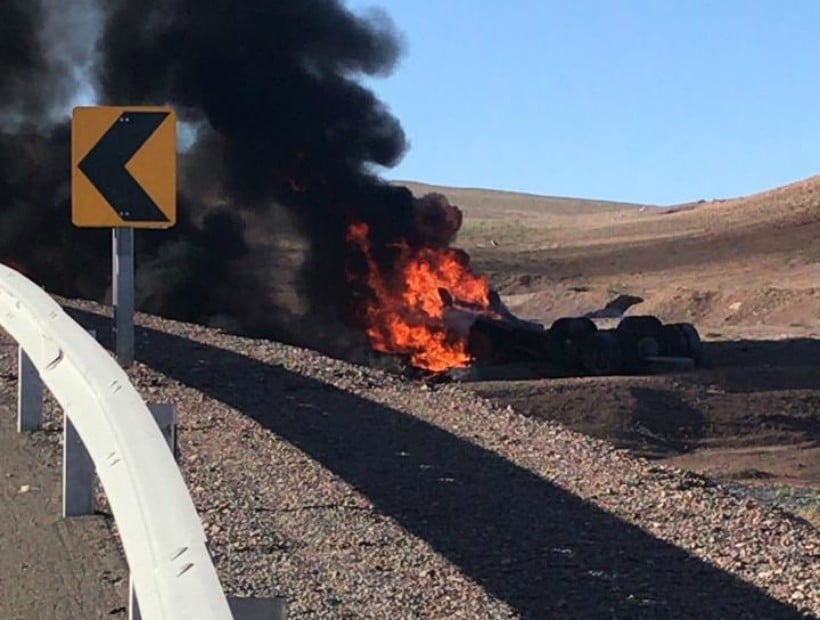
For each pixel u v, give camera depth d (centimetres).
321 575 711
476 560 755
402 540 787
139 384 1266
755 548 802
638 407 1961
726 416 1975
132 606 495
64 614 623
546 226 10712
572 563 757
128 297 1313
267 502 861
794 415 2008
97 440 611
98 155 1195
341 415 1198
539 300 5312
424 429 1150
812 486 1469
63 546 737
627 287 5741
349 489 905
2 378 1303
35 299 909
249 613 399
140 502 480
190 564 403
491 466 1003
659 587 719
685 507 897
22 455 964
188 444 1032
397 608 661
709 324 4447
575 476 980
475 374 2722
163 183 1204
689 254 6862
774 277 5694
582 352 2755
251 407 1205
